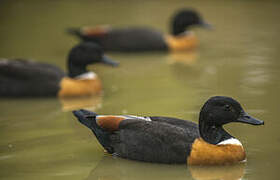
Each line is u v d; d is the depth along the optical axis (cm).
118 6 2777
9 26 2403
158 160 977
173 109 1285
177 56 1992
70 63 1556
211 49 2023
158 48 2081
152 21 2425
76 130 1192
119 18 2492
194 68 1747
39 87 1520
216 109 970
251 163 977
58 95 1513
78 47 1562
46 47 2069
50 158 1029
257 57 1833
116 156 1026
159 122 1003
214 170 954
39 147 1088
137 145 991
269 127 1145
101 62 1580
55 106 1421
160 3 2827
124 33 2103
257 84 1490
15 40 2172
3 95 1538
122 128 1015
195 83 1545
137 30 2116
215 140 977
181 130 985
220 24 2373
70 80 1535
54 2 2906
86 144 1102
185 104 1327
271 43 2030
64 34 2256
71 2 2897
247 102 1315
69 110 1372
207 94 1416
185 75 1656
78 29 2111
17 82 1533
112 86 1575
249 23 2358
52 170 973
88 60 1555
